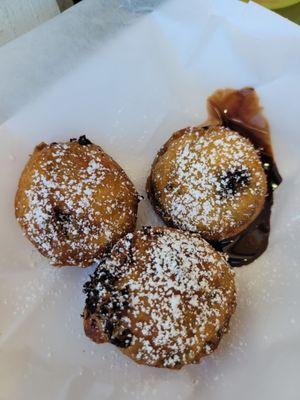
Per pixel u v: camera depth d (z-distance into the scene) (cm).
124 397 14
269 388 13
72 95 16
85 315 14
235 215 15
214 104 17
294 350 14
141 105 16
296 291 15
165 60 16
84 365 14
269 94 16
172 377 14
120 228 15
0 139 15
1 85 15
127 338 13
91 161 15
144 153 16
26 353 14
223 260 14
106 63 16
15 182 15
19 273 15
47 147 15
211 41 16
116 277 13
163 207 15
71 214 14
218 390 14
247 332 14
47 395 13
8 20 16
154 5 16
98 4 16
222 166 15
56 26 16
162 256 13
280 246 15
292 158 16
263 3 17
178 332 13
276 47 16
